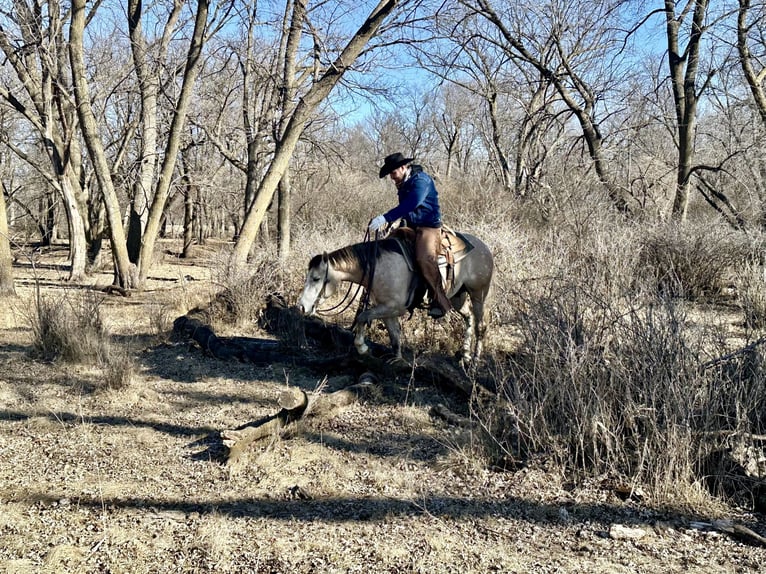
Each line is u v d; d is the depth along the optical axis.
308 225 17.59
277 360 7.88
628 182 16.89
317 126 19.64
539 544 3.78
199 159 25.84
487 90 25.14
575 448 4.77
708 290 11.07
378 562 3.59
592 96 18.44
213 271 11.53
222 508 4.25
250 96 20.73
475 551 3.69
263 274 10.34
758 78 16.58
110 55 17.34
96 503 4.30
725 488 4.30
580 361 4.89
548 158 17.89
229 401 6.52
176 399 6.57
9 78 20.30
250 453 5.14
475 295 7.18
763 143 16.45
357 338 6.78
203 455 5.17
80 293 10.84
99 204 19.72
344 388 6.51
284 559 3.62
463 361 7.00
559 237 11.38
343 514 4.17
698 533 3.84
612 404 4.82
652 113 18.81
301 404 5.47
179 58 17.69
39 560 3.60
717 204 18.41
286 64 16.14
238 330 9.60
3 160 26.72
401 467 4.92
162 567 3.56
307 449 5.25
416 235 6.62
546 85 22.72
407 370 6.84
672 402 4.54
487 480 4.63
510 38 18.61
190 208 27.50
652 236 12.02
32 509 4.19
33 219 28.77
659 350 4.83
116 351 8.05
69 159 16.59
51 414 6.04
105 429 5.68
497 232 10.56
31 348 8.29
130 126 20.84
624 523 3.98
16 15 15.09
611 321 5.22
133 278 14.27
